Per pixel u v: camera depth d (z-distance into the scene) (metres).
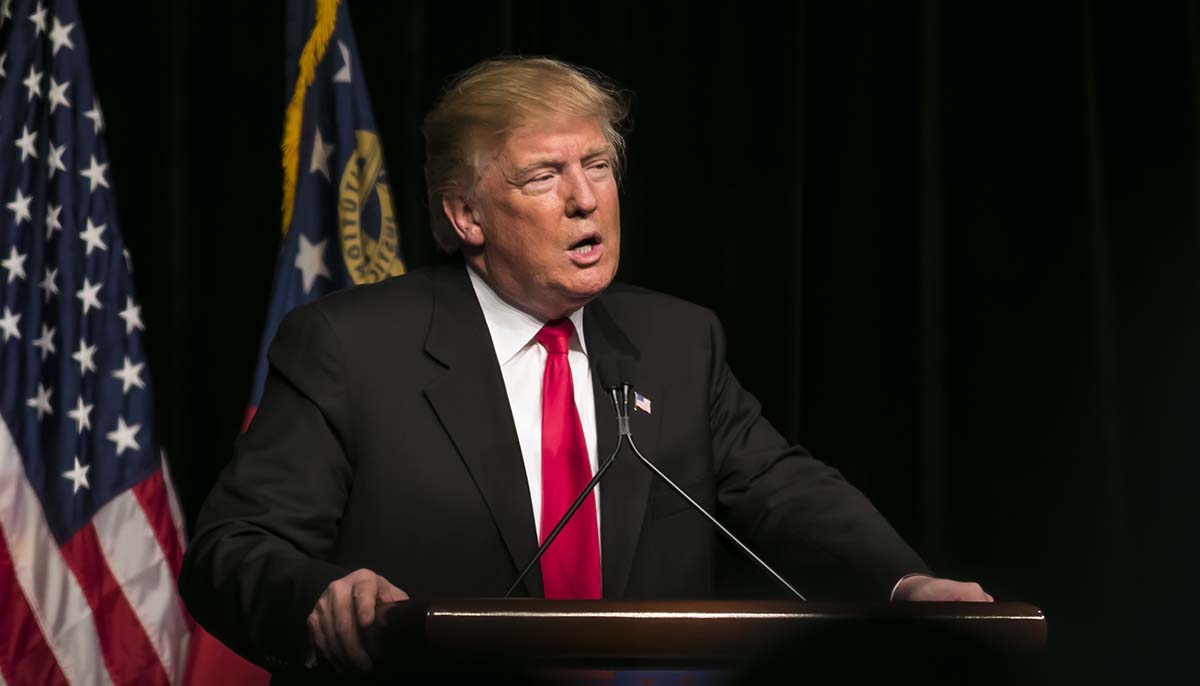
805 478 7.64
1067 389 14.58
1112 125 15.30
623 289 8.20
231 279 12.96
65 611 10.39
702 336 8.03
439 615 4.53
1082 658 14.31
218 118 13.09
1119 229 15.18
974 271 14.91
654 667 4.60
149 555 10.80
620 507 7.18
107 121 12.71
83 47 11.46
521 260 7.25
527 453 7.33
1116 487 14.42
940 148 14.83
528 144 7.23
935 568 14.29
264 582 6.02
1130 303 15.08
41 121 11.29
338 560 6.91
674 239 14.28
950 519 14.65
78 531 10.61
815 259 14.84
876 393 14.68
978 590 6.15
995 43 15.12
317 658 5.64
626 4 14.38
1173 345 14.89
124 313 11.19
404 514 6.91
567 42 14.10
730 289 14.28
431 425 7.09
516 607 4.58
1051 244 14.81
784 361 14.08
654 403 7.53
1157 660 14.43
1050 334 14.70
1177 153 15.09
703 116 14.44
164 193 12.66
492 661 4.57
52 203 11.14
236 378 12.88
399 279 7.74
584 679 4.71
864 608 4.70
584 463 7.21
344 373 7.07
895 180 14.86
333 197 11.91
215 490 6.91
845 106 14.95
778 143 14.32
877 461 14.62
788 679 3.80
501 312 7.60
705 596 7.32
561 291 7.24
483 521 6.93
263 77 13.18
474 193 7.38
